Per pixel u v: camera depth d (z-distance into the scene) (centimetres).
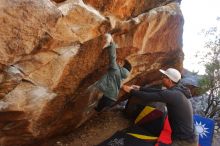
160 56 656
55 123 517
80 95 514
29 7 348
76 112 541
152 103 601
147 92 515
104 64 499
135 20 526
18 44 358
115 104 670
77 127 595
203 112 803
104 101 563
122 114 661
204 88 767
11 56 359
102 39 461
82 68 467
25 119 444
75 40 425
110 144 522
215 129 754
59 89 457
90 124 622
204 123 639
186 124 492
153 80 704
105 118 644
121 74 529
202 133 637
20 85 405
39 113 458
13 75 382
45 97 444
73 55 436
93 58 470
